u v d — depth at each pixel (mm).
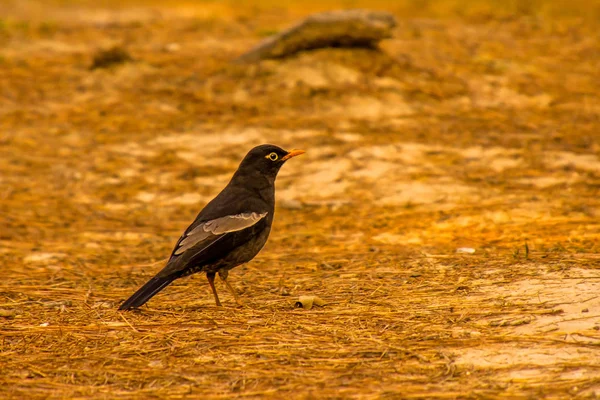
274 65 22688
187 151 18734
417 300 9719
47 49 27094
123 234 14469
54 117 20906
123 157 18516
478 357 7797
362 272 11227
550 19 30312
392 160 17406
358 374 7582
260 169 10031
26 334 9008
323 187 16391
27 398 7328
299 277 11258
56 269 12289
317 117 20297
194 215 15594
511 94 21609
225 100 21500
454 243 12539
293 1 37594
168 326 9148
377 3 35250
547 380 7211
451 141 18422
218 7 36844
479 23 29922
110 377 7738
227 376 7660
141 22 32250
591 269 10359
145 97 21922
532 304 9195
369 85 21719
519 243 12164
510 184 15602
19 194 16641
